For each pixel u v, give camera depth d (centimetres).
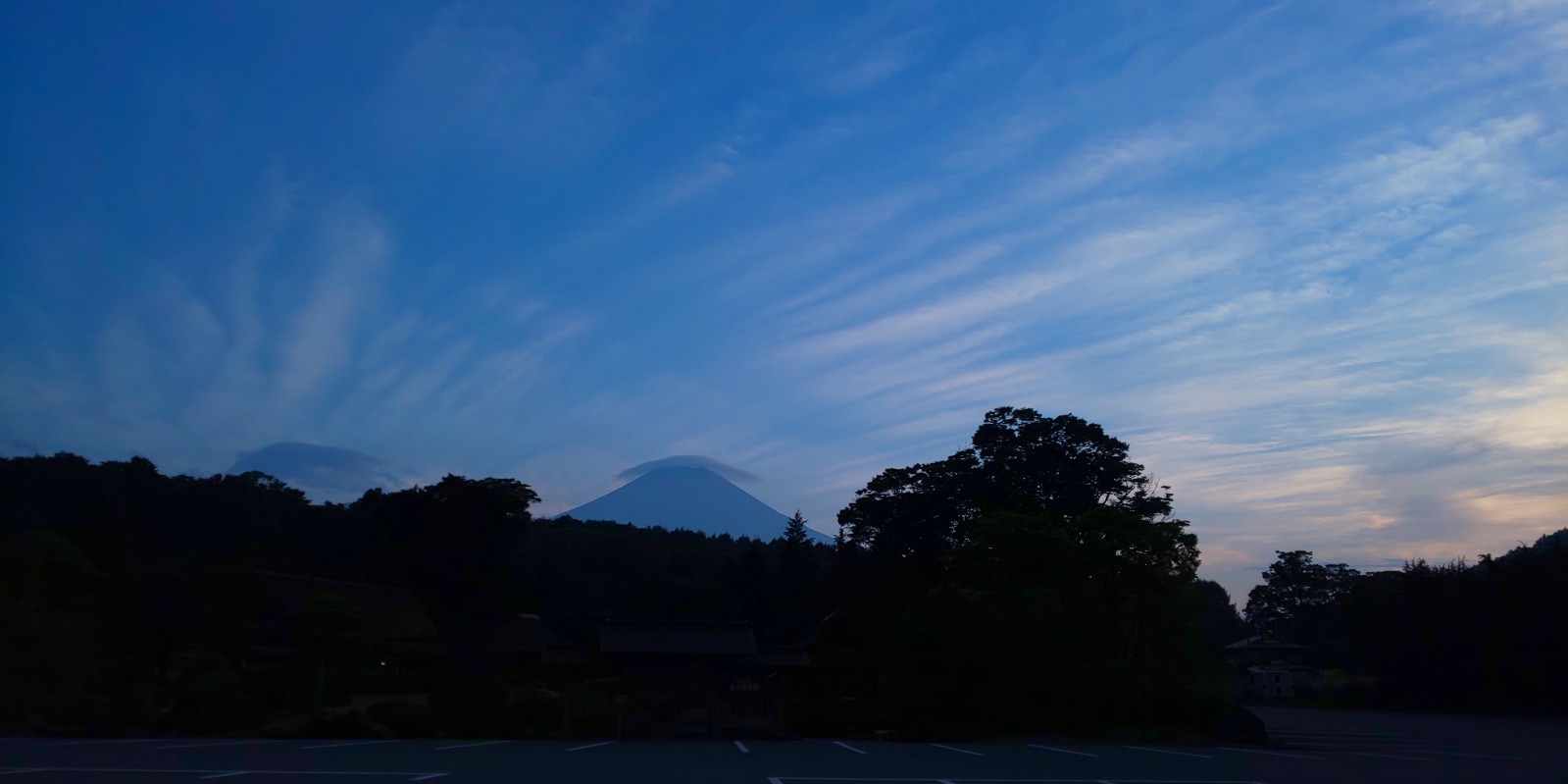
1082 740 2436
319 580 4319
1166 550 2853
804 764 1642
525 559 4697
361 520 5728
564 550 7256
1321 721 3562
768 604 6244
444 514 4125
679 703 2492
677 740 2347
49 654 2192
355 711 2277
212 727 2091
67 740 1823
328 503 6328
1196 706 2589
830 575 5709
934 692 2661
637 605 6581
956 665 2656
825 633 3453
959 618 2703
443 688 2852
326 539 5656
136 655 2872
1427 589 4784
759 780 1374
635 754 1827
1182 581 2892
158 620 3034
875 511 5106
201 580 3162
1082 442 4859
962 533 4775
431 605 4144
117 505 4812
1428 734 2758
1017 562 2989
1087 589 2853
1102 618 2802
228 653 3127
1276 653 7906
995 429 5003
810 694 3177
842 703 2761
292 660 3300
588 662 2602
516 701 2681
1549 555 4356
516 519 4278
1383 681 4944
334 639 2827
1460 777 1534
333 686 2962
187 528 5250
